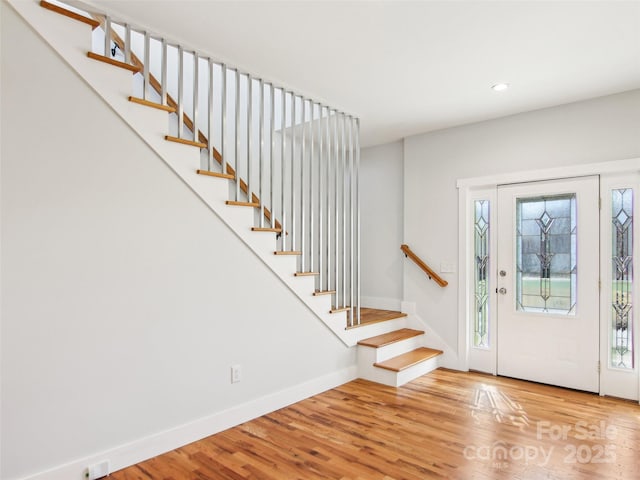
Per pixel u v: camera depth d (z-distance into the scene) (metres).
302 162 3.49
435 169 4.45
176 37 2.54
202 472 2.22
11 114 1.91
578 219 3.56
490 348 4.05
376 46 2.63
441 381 3.82
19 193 1.93
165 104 2.56
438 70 2.97
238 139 2.97
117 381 2.25
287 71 3.01
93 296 2.17
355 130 4.20
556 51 2.68
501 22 2.34
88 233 2.15
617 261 3.39
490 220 4.08
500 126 3.99
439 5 2.18
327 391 3.55
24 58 1.95
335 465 2.30
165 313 2.47
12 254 1.91
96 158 2.19
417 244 4.58
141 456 2.34
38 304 1.98
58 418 2.04
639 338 3.25
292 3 2.17
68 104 2.09
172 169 2.52
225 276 2.80
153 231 2.42
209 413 2.69
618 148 3.35
